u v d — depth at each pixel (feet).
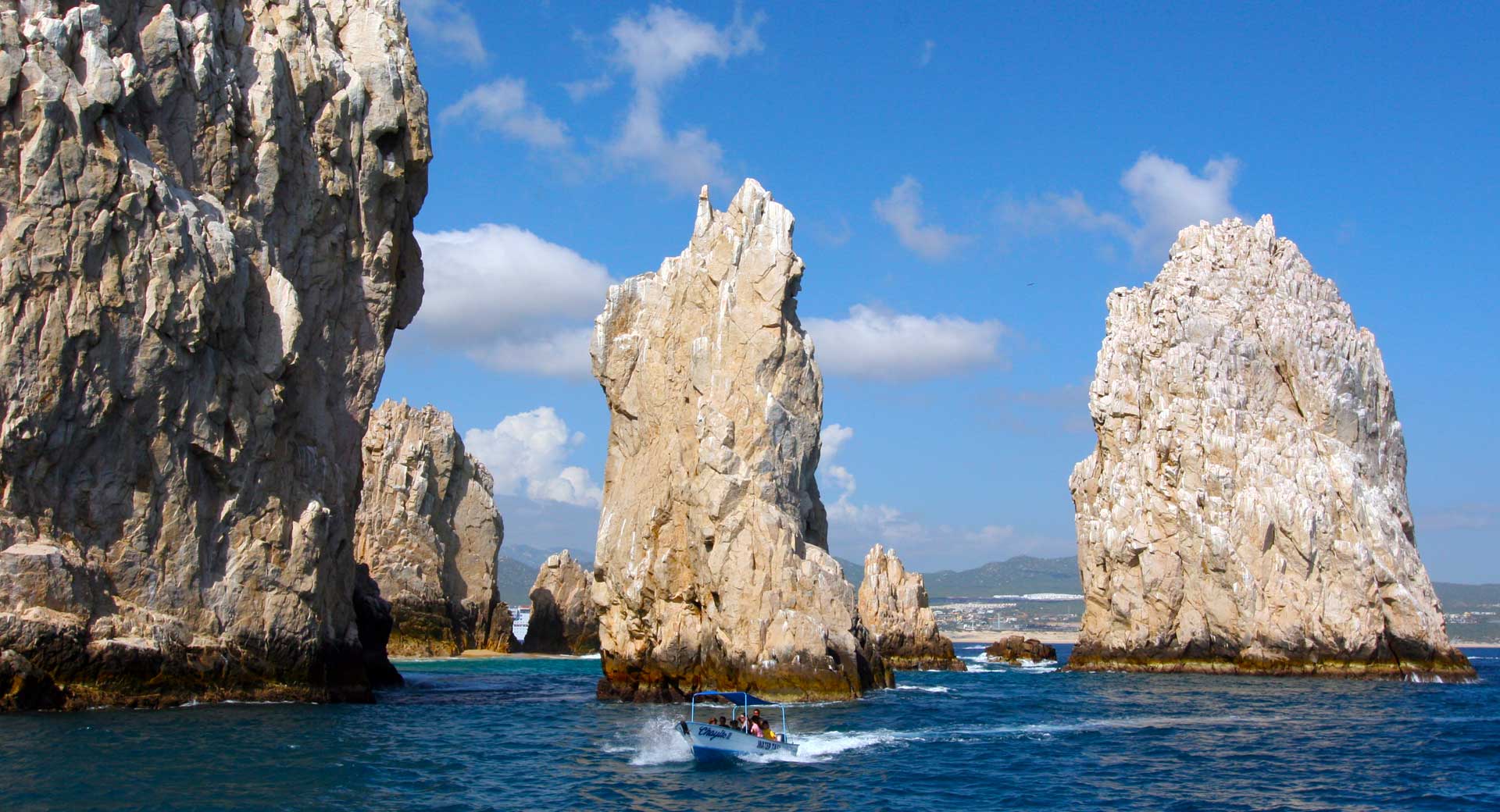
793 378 225.56
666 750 154.51
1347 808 122.72
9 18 152.25
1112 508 346.74
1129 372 354.54
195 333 164.55
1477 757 156.04
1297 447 317.22
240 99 183.73
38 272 150.71
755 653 206.80
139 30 169.99
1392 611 298.35
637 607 224.94
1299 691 259.19
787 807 120.47
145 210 161.07
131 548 160.45
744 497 215.31
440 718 182.09
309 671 181.57
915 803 122.93
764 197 233.76
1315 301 344.28
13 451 148.77
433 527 430.61
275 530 178.19
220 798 108.17
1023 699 237.66
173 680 161.99
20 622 145.89
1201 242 357.20
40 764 116.88
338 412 201.26
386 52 211.20
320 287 196.34
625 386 242.37
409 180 220.64
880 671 242.58
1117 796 127.95
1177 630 326.03
